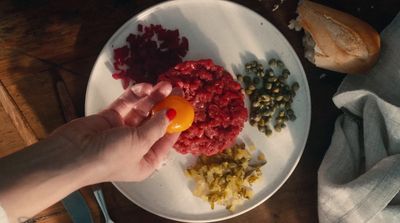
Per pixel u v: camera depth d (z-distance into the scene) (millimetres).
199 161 466
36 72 463
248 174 463
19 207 319
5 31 458
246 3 475
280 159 469
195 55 471
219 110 432
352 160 458
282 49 467
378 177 430
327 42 434
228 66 472
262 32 467
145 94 409
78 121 362
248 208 460
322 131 483
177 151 454
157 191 466
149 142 363
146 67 454
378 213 440
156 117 367
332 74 479
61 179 327
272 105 462
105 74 457
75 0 461
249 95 469
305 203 481
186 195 466
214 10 464
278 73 471
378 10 474
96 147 342
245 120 447
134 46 455
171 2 456
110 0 462
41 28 460
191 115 395
